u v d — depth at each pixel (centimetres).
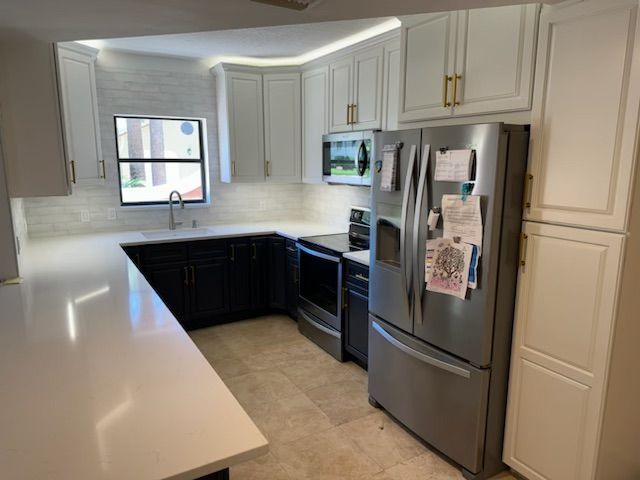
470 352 208
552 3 174
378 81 315
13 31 201
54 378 129
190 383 127
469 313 206
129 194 423
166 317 181
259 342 377
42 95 237
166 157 434
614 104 161
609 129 163
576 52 171
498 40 200
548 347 192
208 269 398
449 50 224
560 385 189
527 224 196
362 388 302
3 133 232
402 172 237
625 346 175
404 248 235
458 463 220
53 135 243
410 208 229
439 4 167
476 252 198
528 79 189
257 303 430
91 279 240
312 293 375
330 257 335
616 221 164
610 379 173
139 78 400
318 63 386
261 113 427
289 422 262
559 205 182
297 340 382
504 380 212
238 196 462
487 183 192
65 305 196
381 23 304
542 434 199
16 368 136
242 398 288
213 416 111
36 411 112
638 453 195
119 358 143
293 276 407
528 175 193
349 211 415
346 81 352
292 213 493
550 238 188
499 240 195
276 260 424
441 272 215
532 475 206
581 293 178
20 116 235
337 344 339
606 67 162
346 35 334
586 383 179
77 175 326
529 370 202
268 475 218
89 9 168
